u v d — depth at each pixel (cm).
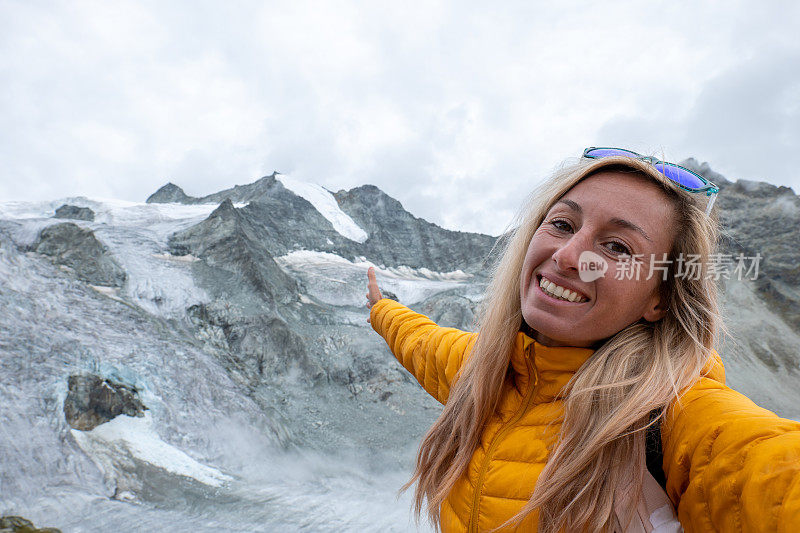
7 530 1708
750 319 7644
